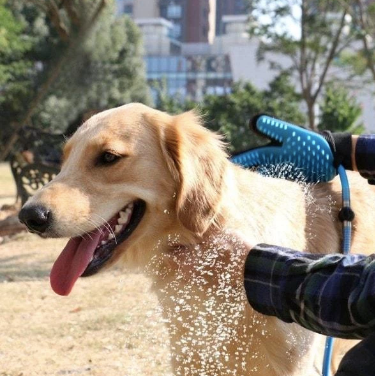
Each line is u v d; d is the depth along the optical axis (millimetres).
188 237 3021
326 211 3408
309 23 29594
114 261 2980
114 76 40562
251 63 67688
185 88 81188
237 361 2949
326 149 3400
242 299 2842
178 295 2990
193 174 2957
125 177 2975
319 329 2064
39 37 34438
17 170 11609
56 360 4793
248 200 3102
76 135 3115
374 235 3559
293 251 2256
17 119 32688
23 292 6820
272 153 3586
